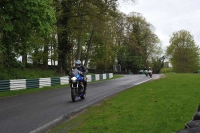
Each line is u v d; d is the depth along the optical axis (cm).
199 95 1083
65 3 2872
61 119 784
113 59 6444
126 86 2025
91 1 2797
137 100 1046
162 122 648
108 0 2894
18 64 2438
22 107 1002
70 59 4228
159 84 1741
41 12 1659
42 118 794
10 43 1883
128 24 6444
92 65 6450
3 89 1680
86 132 596
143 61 6969
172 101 955
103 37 3459
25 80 1886
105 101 1134
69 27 2967
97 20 2906
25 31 1778
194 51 6600
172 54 6775
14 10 1625
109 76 3847
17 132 633
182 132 328
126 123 656
